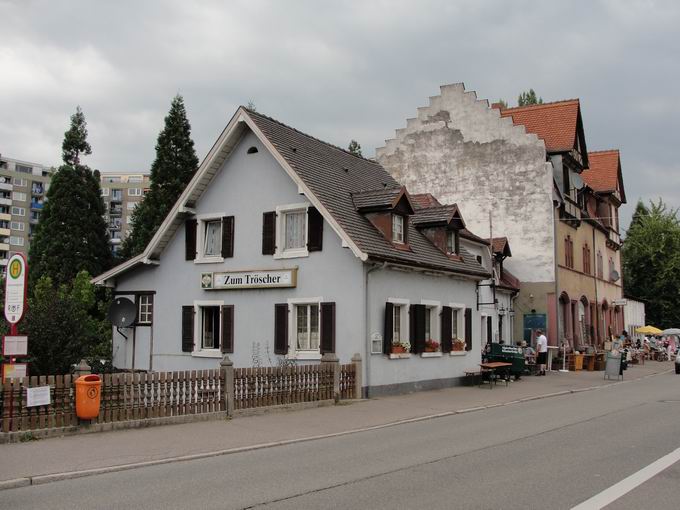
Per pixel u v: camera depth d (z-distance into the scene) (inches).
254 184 899.4
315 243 829.2
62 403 488.4
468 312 1022.4
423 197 1322.6
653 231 2591.0
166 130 1706.4
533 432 529.7
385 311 818.8
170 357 957.2
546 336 1407.5
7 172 4933.6
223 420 587.8
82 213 1635.1
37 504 312.5
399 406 711.7
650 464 394.9
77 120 1738.4
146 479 367.6
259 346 868.6
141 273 1000.2
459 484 343.9
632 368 1545.3
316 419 609.9
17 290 498.6
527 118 1608.0
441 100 1569.9
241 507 300.5
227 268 912.3
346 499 313.9
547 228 1430.9
